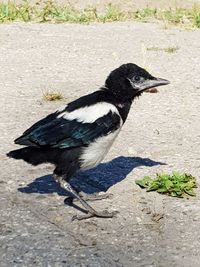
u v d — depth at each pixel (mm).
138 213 6605
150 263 5719
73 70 11891
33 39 14156
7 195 6988
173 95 10508
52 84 10992
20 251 5871
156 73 11742
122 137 8648
